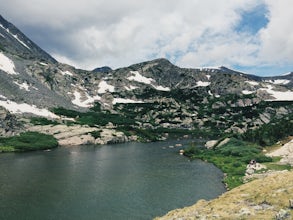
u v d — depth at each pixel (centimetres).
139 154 17962
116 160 15712
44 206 8562
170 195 9581
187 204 8744
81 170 13062
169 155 17625
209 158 16000
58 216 7888
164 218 6056
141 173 12650
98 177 11844
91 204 8744
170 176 12138
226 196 6169
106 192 9875
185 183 11038
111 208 8450
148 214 8019
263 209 4988
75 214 8019
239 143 19400
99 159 15962
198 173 12725
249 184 6525
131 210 8300
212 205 5844
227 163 14625
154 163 14975
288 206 4856
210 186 10606
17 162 14675
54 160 15425
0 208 8394
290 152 14775
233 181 11019
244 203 5444
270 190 5641
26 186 10462
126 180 11450
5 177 11612
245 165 13688
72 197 9350
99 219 7694
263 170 11950
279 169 11938
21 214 7988
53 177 11725
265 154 16062
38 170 12888
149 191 10000
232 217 4838
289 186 5591
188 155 17388
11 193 9681
